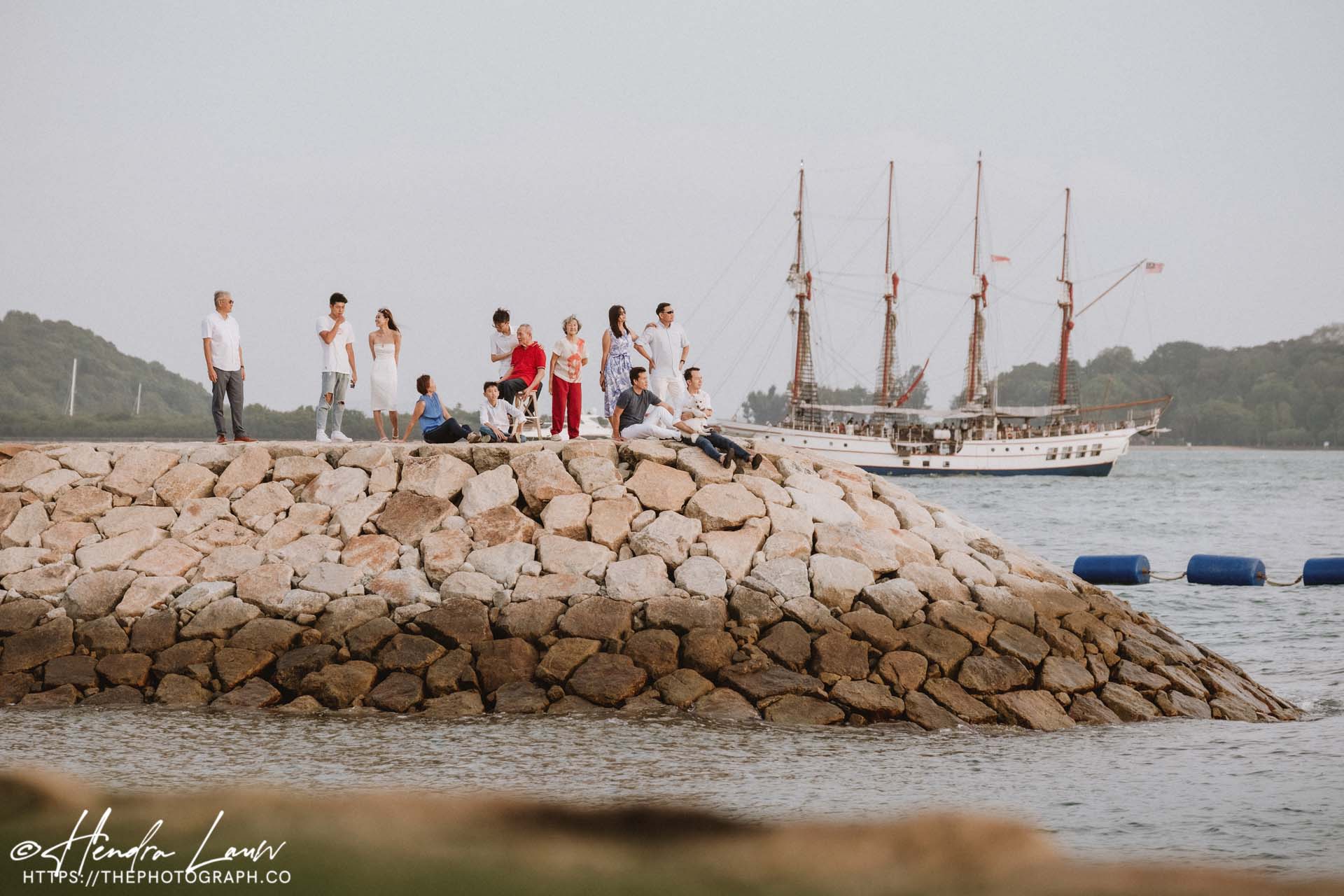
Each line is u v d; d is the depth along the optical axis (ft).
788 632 94.63
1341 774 75.20
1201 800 69.51
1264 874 56.90
